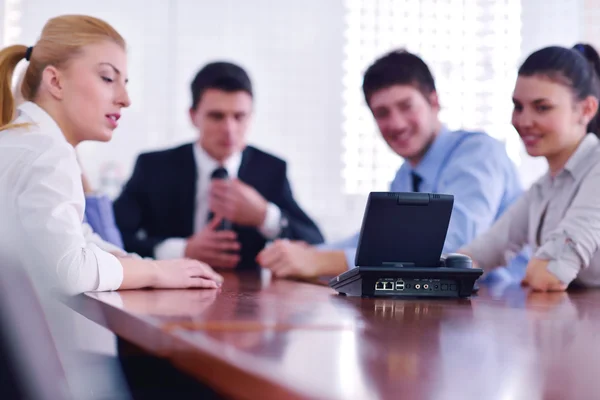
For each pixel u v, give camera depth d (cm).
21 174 140
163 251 294
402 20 421
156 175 330
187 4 418
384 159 430
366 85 262
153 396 127
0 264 64
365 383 64
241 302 130
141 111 412
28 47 170
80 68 163
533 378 69
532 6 402
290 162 430
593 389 65
